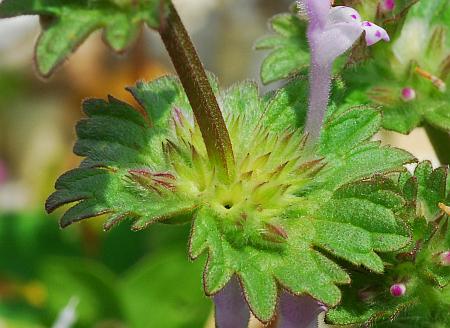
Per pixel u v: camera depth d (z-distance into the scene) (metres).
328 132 0.11
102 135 0.11
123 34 0.09
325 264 0.10
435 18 0.13
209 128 0.10
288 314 0.11
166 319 0.16
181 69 0.10
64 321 0.15
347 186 0.11
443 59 0.12
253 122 0.11
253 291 0.10
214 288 0.10
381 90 0.12
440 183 0.11
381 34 0.11
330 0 0.11
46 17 0.09
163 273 0.16
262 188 0.11
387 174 0.11
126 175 0.11
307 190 0.11
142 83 0.11
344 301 0.11
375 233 0.10
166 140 0.11
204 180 0.11
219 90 0.11
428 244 0.11
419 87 0.12
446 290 0.11
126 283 0.16
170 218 0.11
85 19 0.09
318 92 0.11
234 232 0.10
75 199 0.10
